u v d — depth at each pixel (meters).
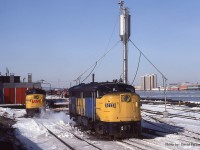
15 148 16.95
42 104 38.56
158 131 23.56
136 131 20.27
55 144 19.11
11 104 60.91
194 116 36.00
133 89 21.06
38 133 23.97
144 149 16.41
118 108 19.97
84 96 24.16
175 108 49.25
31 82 65.56
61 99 73.44
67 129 26.14
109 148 17.08
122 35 31.56
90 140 20.12
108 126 19.92
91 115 22.28
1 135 20.95
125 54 31.70
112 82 21.77
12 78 67.19
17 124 29.48
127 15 31.73
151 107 52.06
